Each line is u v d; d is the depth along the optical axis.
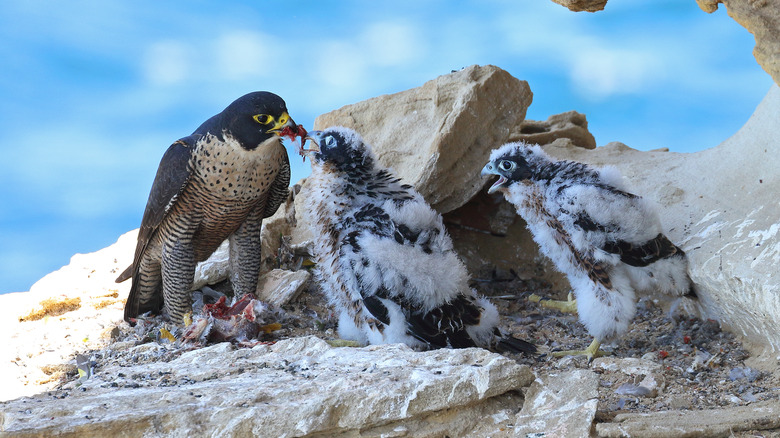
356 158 9.69
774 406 7.46
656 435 6.61
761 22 7.03
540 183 9.94
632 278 9.78
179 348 9.80
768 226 9.56
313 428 6.76
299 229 13.76
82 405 7.14
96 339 10.71
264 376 7.94
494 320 9.41
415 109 14.09
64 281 12.88
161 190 10.30
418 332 8.98
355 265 8.97
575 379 7.43
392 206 9.18
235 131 9.80
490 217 14.05
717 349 9.61
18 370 9.64
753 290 8.80
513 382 7.31
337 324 11.16
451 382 7.16
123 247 14.55
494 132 12.76
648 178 12.27
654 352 9.77
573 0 8.69
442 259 8.98
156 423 6.73
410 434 6.87
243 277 11.46
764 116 11.14
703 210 10.73
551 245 10.03
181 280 10.89
